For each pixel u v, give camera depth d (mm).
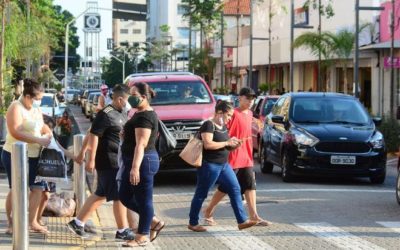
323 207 15672
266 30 66500
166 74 22562
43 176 12047
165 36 130625
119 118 11992
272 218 14406
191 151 12812
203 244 12094
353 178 21344
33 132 11797
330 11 43688
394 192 18016
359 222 13938
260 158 23219
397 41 37188
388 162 26516
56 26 73688
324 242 12141
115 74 152250
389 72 41344
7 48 37406
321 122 20453
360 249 11570
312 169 19328
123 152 11672
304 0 53438
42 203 12742
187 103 21016
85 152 12391
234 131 13219
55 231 12781
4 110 24781
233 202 13094
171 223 14055
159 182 20625
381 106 42125
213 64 81500
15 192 10414
